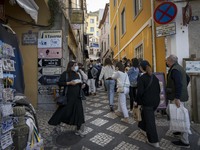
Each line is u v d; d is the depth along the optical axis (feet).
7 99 8.36
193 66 19.25
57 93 23.12
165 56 22.61
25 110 10.50
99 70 37.11
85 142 13.87
